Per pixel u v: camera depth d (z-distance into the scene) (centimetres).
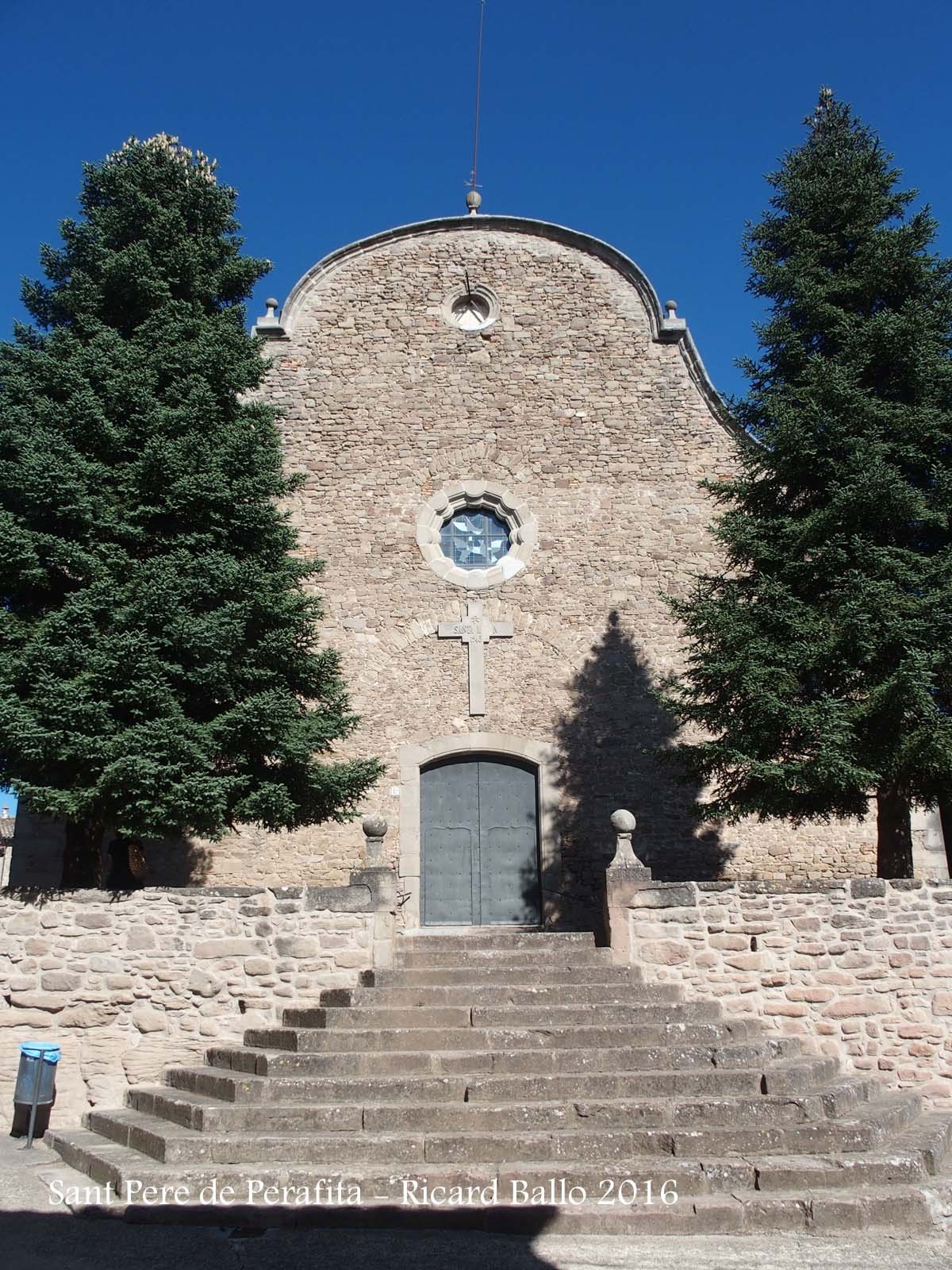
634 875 966
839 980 937
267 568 1138
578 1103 679
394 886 993
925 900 955
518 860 1365
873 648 1008
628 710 1395
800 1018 929
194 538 1045
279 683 1107
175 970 930
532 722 1390
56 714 926
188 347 1110
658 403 1508
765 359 1194
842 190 1194
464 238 1561
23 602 1033
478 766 1393
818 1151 652
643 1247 552
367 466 1474
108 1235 576
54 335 1076
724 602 1124
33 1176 705
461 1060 741
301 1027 847
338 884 1321
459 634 1413
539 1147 638
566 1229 577
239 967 933
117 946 932
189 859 1317
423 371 1509
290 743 1038
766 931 949
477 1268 523
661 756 1144
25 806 1108
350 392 1502
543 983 897
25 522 1016
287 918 945
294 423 1489
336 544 1445
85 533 1012
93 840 1054
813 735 1018
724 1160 627
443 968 909
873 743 1025
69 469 998
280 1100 711
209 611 1032
